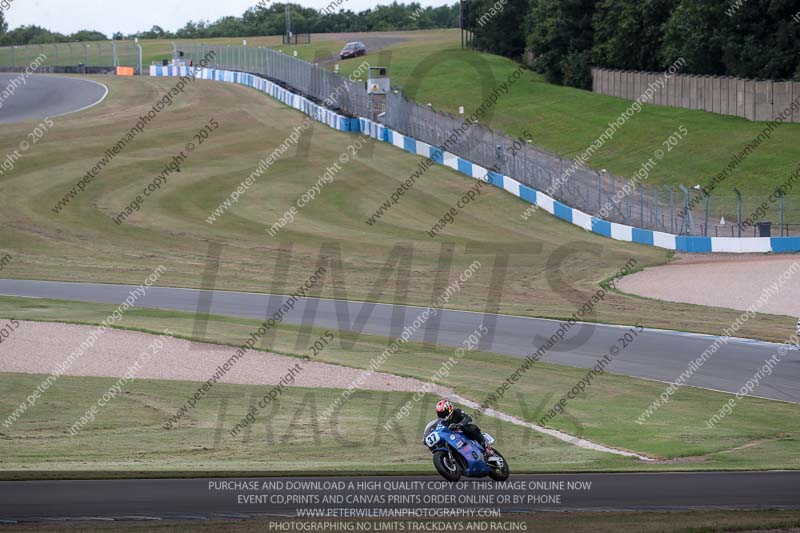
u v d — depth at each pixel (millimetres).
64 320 42844
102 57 177750
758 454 25062
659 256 62094
